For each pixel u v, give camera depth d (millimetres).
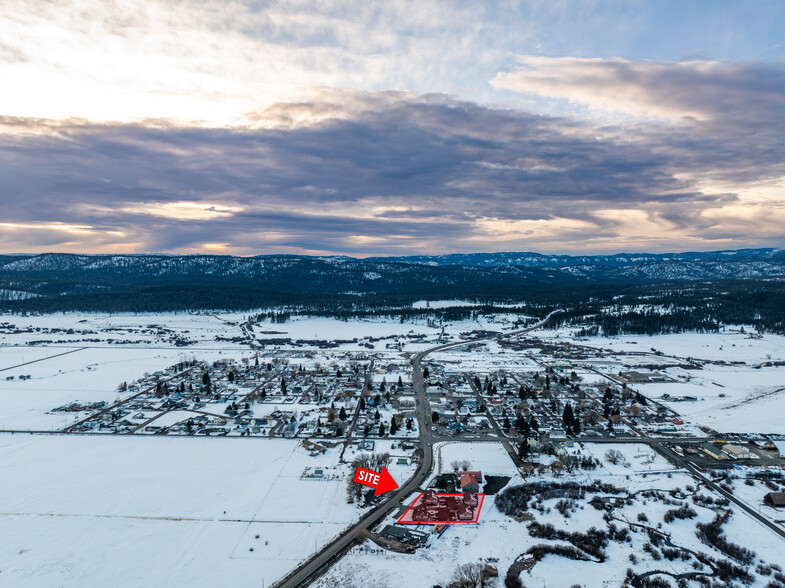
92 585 93938
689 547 107125
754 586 93812
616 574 98000
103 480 137625
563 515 120250
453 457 154875
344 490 131750
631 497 129875
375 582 93938
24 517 117625
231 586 93438
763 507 123750
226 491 131125
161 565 99812
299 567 99125
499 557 103000
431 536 110062
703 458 155750
